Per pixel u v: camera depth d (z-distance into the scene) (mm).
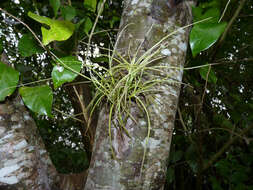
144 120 413
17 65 821
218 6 678
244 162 1078
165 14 450
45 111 459
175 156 1093
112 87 447
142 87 418
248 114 1032
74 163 1841
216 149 1136
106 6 1097
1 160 451
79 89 926
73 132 1999
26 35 522
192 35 380
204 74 640
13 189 459
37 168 510
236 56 1203
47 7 1018
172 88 448
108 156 408
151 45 437
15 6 1103
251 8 1067
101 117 455
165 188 1339
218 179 1165
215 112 1117
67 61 450
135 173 398
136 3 468
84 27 592
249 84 1255
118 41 468
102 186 398
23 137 484
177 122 1196
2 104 460
